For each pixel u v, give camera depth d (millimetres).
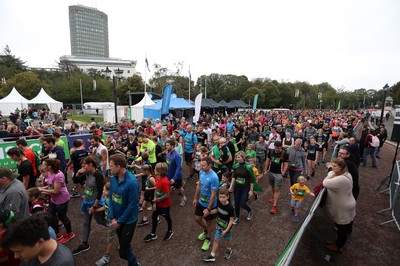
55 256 1775
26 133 10961
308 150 8789
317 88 94312
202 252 4242
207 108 35969
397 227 5051
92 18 176750
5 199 3049
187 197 6707
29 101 33625
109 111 26078
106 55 189500
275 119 22281
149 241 4539
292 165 6160
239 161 5191
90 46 178375
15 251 1655
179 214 5688
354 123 17344
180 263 3938
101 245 4438
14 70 66438
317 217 3559
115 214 3475
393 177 6148
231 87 76750
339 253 3980
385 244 4406
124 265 3863
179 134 8547
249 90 68438
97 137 5969
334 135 14047
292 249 2318
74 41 174000
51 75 75812
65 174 6203
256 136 10086
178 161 5871
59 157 5758
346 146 4777
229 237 3965
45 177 4711
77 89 62781
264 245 4465
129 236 3338
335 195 3703
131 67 142500
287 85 82125
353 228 5016
